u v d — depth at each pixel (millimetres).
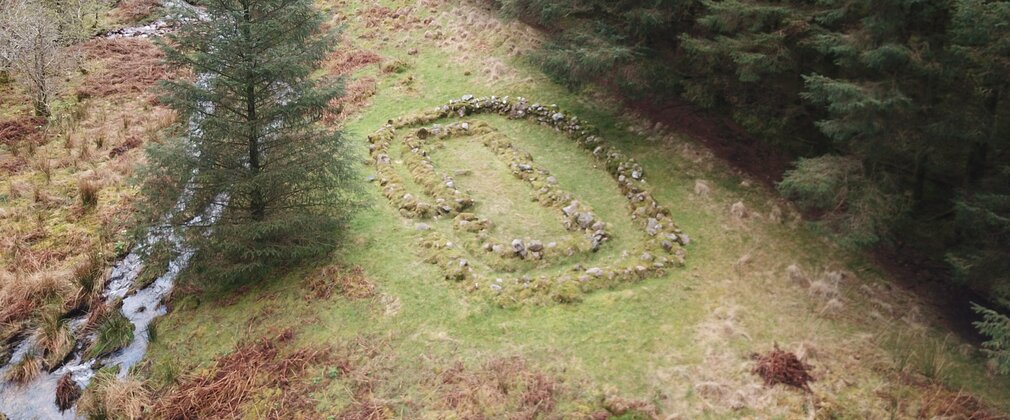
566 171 14445
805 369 9172
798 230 12367
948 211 11219
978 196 9352
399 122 16344
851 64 10312
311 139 10656
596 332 9836
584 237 11961
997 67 9258
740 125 15492
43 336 10250
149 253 10508
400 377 9086
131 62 21188
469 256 11547
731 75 14039
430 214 12727
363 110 17609
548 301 10430
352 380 9055
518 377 8984
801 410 8531
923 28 10117
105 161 15523
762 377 9039
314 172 10625
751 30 12133
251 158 10258
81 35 21156
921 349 9656
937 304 10609
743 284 10953
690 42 13336
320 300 10578
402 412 8531
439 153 15156
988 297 10594
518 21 21266
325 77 10797
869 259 11625
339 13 24422
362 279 10984
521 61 19531
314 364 9352
